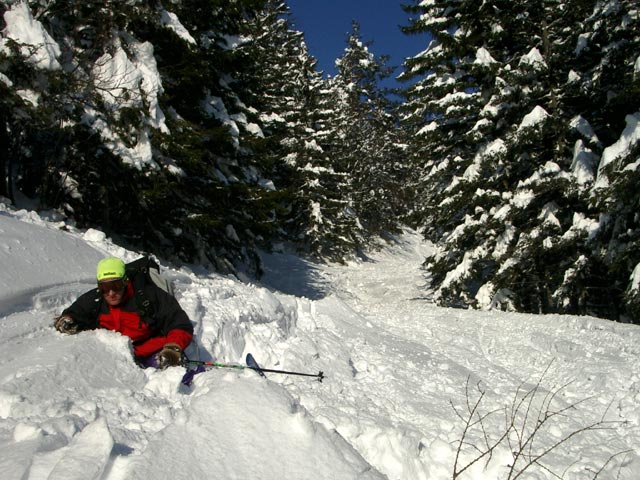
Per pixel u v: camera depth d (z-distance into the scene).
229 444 2.35
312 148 27.94
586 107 14.40
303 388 4.34
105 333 3.79
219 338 4.96
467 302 17.03
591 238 12.72
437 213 18.02
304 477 2.26
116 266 3.85
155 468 2.05
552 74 14.34
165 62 11.36
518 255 14.59
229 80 14.09
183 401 3.06
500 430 4.04
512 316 11.25
